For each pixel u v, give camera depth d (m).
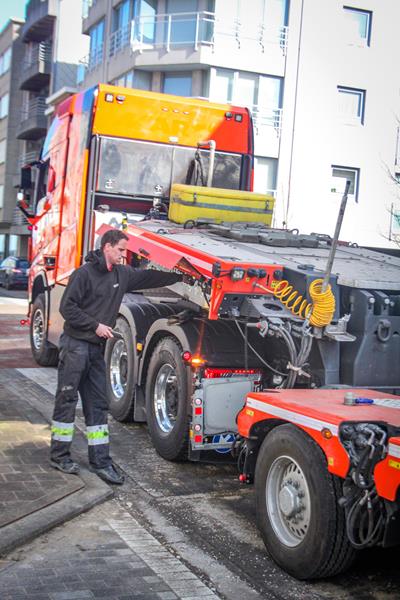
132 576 4.25
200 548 4.80
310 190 28.94
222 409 6.14
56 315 10.15
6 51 54.88
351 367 5.50
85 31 37.03
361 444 4.01
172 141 9.20
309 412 4.36
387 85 29.84
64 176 9.78
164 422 6.79
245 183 9.63
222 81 28.33
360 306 5.51
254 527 5.24
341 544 4.19
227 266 5.47
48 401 8.62
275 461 4.64
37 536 4.72
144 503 5.61
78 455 6.52
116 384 8.12
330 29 29.06
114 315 5.96
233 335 6.29
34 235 11.48
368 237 29.72
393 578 4.50
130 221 8.34
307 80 28.80
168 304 7.27
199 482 6.23
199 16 27.97
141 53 29.28
